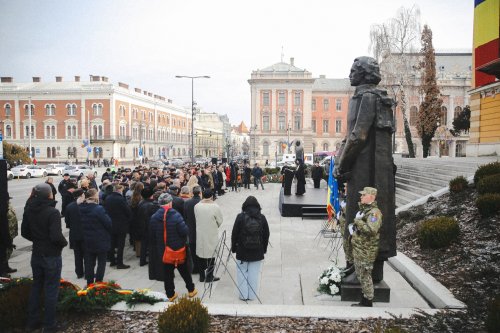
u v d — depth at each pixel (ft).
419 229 28.30
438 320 14.52
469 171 43.04
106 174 49.47
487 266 19.85
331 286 18.94
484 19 62.18
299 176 52.03
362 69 17.92
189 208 24.34
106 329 15.12
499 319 12.99
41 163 188.14
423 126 113.70
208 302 19.16
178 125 275.80
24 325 16.07
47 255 15.58
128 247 32.91
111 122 185.06
